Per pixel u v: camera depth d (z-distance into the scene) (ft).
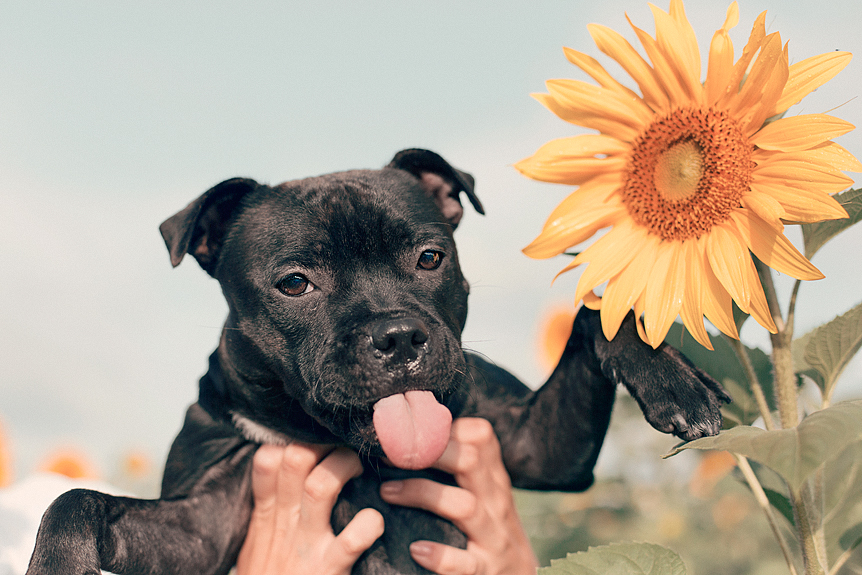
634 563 1.43
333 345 1.87
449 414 1.80
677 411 1.63
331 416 1.89
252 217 2.05
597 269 1.54
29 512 2.25
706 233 1.50
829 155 1.42
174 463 2.10
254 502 2.07
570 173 1.56
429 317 1.91
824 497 1.52
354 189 2.01
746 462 1.52
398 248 1.98
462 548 2.03
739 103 1.47
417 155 2.19
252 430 2.08
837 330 1.46
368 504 2.03
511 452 2.13
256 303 1.98
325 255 1.95
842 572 1.55
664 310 1.51
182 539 1.99
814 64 1.46
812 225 1.48
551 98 1.56
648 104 1.53
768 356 1.65
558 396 2.02
